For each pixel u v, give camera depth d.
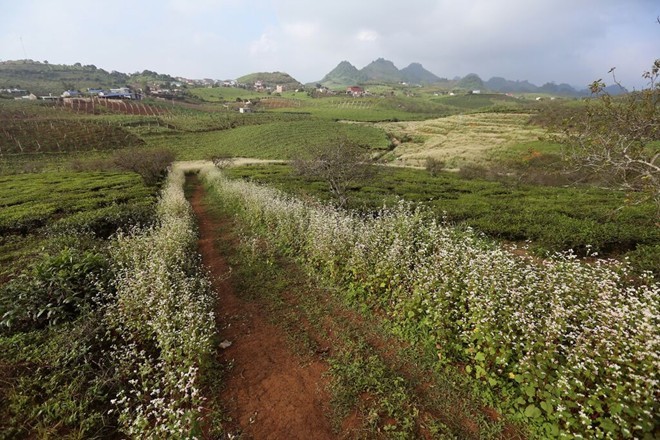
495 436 4.62
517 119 80.25
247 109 131.75
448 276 7.01
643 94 6.01
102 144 65.00
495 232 13.84
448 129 79.31
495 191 26.89
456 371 5.77
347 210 16.03
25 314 7.00
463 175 41.03
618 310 4.98
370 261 8.58
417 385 5.62
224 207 21.78
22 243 13.25
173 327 6.54
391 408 5.15
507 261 6.99
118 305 7.17
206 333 6.73
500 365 5.38
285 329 7.55
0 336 6.62
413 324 6.92
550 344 4.89
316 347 6.88
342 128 81.94
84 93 140.00
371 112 128.88
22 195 23.14
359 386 5.64
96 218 14.89
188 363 5.66
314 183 28.25
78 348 6.21
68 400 5.08
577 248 11.66
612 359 4.47
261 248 12.88
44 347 6.21
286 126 82.94
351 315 7.84
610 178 6.77
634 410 3.98
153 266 8.38
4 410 4.91
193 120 98.19
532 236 13.15
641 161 6.06
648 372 4.26
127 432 4.61
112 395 5.46
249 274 10.55
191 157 63.44
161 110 115.62
